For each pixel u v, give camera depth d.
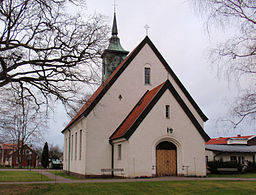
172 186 18.02
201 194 16.02
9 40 17.05
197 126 25.59
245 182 20.00
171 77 30.86
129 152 23.34
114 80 28.83
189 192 16.45
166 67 30.86
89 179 24.47
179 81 30.89
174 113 25.22
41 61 17.69
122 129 26.34
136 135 23.73
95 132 27.28
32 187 17.86
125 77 29.27
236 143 48.84
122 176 24.41
